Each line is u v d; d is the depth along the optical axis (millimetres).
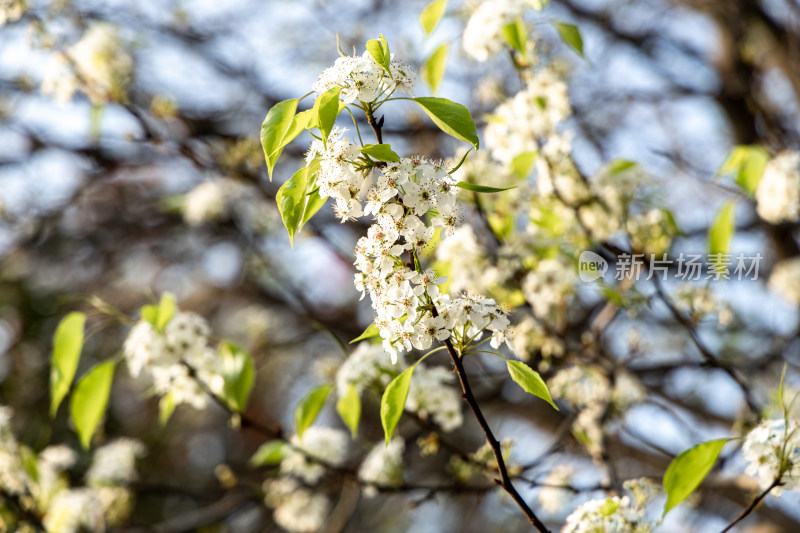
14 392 10711
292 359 10992
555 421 8258
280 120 2586
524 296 5031
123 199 11281
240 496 7023
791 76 8453
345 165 2496
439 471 8133
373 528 10086
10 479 4973
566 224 4977
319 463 5004
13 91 8445
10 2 5352
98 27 5734
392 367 4281
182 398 4449
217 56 9242
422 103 2584
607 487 4500
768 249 7809
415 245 2559
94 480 6152
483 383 7543
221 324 10875
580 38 4609
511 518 9094
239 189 7988
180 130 7012
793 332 7223
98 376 4461
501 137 4945
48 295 11266
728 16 8711
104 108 5863
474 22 4602
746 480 5047
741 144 8547
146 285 11406
